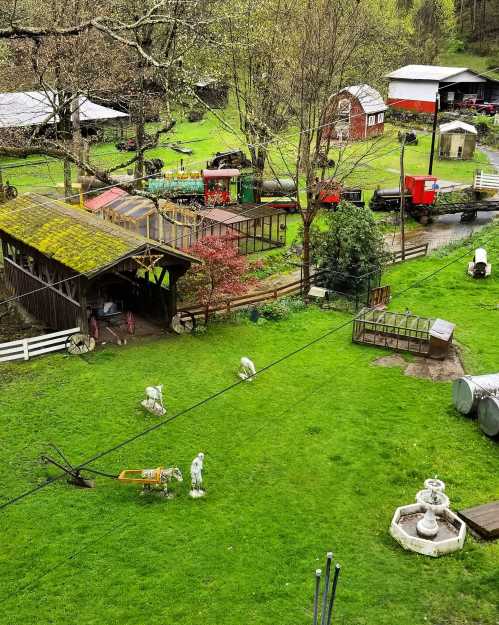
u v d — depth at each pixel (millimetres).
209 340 31172
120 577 17062
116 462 21906
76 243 30156
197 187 52031
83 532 18656
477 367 28734
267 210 44688
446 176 61531
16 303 35469
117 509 19703
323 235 37781
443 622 15797
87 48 40062
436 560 17781
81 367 28109
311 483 21141
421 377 27906
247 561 17688
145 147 27656
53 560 17578
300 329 32719
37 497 20078
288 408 25516
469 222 52031
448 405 25672
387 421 24641
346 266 36438
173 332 31719
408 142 71375
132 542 18312
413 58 95938
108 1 36719
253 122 45250
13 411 24625
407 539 18141
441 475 21469
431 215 51188
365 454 22656
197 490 20469
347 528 19078
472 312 34562
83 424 23953
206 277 33031
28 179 57562
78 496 20203
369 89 66375
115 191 44062
